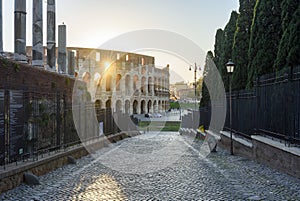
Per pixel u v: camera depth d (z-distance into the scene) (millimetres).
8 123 9125
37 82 12531
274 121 10812
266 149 10625
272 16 13703
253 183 8203
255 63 14094
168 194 7371
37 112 11133
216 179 8945
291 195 6879
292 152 8594
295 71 9289
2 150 8719
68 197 7156
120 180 9031
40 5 16359
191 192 7516
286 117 9820
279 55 11500
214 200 6754
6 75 10148
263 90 11836
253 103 12984
